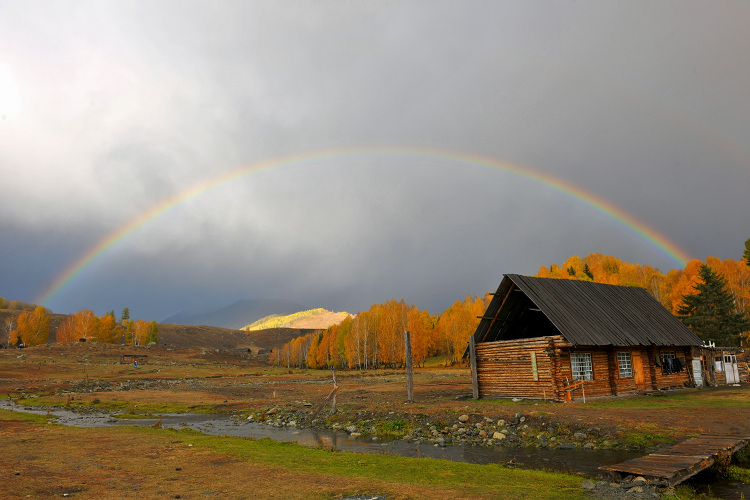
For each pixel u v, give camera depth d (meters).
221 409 37.41
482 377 35.03
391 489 11.04
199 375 90.00
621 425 19.62
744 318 72.19
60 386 60.53
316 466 14.05
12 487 10.66
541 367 30.66
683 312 77.69
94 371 86.62
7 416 28.31
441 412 26.14
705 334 71.62
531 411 24.19
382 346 115.12
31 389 56.56
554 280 36.78
